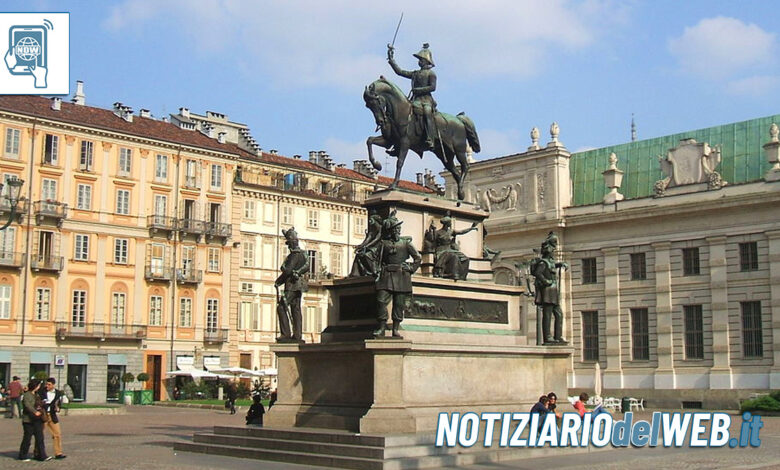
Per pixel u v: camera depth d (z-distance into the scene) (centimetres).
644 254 6069
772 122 5788
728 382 5516
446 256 2292
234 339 7375
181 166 7194
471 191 7038
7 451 2373
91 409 4712
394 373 1955
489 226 6800
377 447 1786
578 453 2173
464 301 2272
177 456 2095
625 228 6150
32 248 6322
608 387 6103
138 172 6944
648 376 5925
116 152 6831
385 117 2308
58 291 6425
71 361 6438
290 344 2175
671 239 5900
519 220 6662
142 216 6938
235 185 7506
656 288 5941
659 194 6000
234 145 8144
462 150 2470
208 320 7238
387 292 1980
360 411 2012
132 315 6806
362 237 8456
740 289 5547
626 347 6075
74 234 6556
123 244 6812
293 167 8231
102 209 6712
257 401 2492
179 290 7081
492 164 6869
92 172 6688
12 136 6303
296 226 7925
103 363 6606
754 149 5803
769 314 5394
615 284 6147
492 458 1906
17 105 6372
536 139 6662
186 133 7525
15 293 6225
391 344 1947
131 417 4472
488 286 2328
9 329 6178
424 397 2042
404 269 1995
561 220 6391
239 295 7475
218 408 5541
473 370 2164
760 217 5491
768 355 5372
